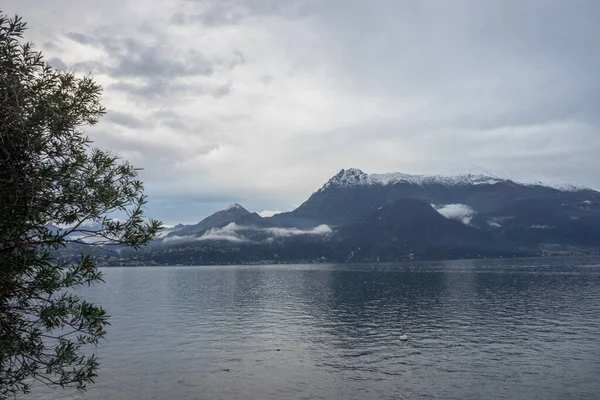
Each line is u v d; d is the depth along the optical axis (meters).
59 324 10.65
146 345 72.56
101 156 10.46
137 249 10.72
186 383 51.91
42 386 48.25
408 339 75.69
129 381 52.66
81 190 9.73
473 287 178.75
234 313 113.44
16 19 8.95
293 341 75.75
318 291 179.75
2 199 8.47
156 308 125.31
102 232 10.24
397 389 49.16
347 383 51.56
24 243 8.70
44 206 9.05
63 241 9.28
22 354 10.38
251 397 47.25
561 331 79.88
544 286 174.50
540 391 47.50
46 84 10.01
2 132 8.33
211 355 65.56
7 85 8.60
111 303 139.25
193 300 148.38
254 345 72.56
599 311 103.69
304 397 47.16
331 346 71.25
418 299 139.62
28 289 9.30
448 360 60.69
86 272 10.11
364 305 127.31
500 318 96.31
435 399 45.84
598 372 53.47
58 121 9.43
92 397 46.84
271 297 157.00
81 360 11.41
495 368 56.28
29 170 8.79
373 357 63.34
